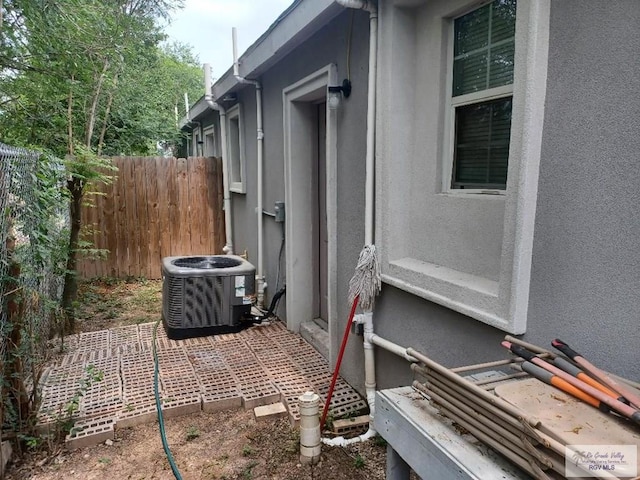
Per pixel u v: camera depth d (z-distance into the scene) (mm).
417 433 1419
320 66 3424
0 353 2264
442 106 2326
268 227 5062
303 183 4258
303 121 4172
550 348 1604
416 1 2355
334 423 2756
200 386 3189
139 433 2711
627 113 1315
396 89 2475
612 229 1376
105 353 3781
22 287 2432
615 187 1361
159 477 2324
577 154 1473
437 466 1317
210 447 2586
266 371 3469
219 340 4141
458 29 2242
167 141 12164
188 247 7043
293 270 4332
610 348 1403
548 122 1570
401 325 2586
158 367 3508
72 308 4219
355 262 3090
